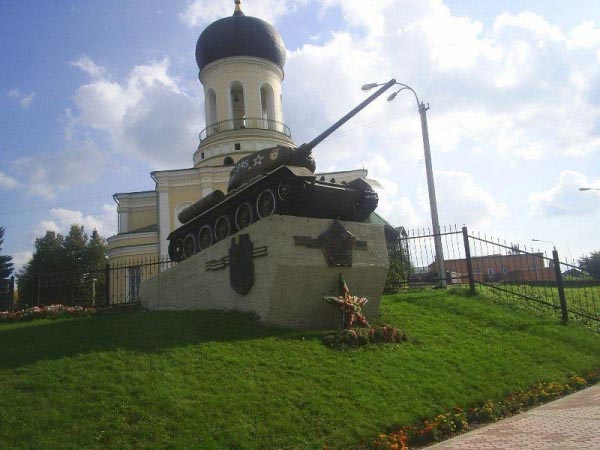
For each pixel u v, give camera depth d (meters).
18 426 6.37
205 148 39.06
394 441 7.11
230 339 10.25
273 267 11.49
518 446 6.67
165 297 15.56
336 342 10.52
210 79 39.50
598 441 6.52
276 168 13.34
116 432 6.46
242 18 39.09
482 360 10.89
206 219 16.17
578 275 24.58
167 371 8.23
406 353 10.59
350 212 14.21
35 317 14.55
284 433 6.94
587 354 12.49
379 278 13.41
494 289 17.23
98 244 56.12
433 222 21.88
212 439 6.54
